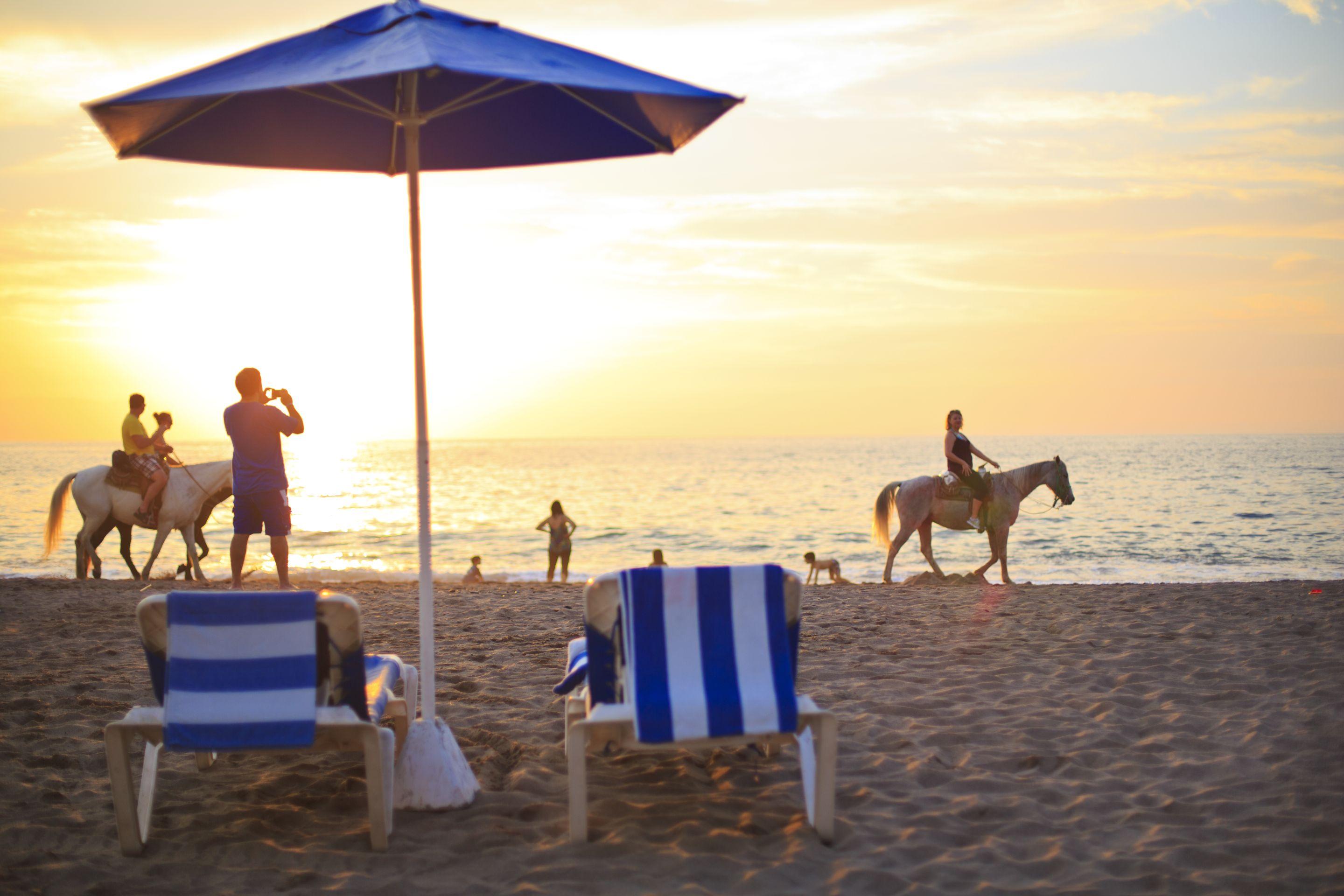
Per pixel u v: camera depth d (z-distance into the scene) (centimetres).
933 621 834
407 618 885
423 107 425
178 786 429
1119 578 2100
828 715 359
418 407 393
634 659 349
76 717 531
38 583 1166
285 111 427
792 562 2994
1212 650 665
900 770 438
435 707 548
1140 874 331
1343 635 710
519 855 349
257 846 357
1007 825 376
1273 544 2970
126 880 333
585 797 357
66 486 1279
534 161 486
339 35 356
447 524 4688
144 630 348
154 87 335
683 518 5075
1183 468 9231
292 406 869
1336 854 343
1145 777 426
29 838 368
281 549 866
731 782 430
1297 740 462
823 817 359
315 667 342
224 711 333
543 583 1370
